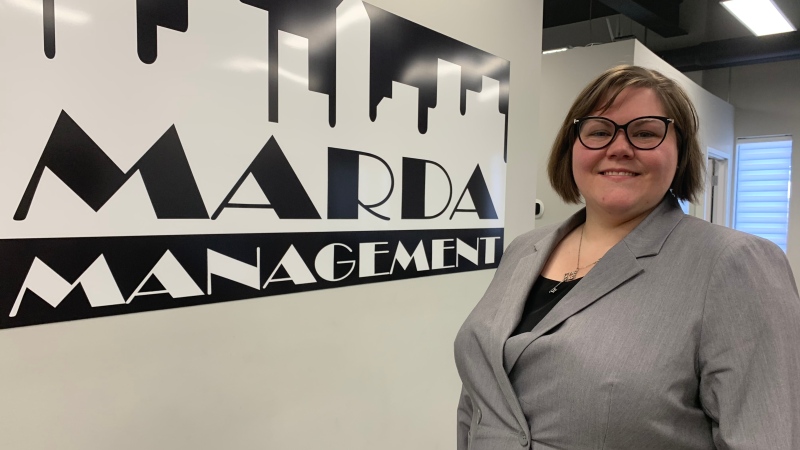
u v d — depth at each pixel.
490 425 0.92
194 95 1.20
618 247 0.85
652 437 0.72
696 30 4.65
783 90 4.89
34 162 0.98
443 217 1.93
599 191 0.88
